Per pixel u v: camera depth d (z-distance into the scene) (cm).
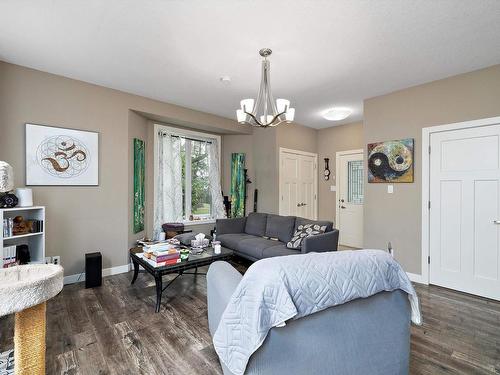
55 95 302
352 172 518
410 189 329
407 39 225
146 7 187
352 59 261
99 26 211
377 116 361
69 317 229
